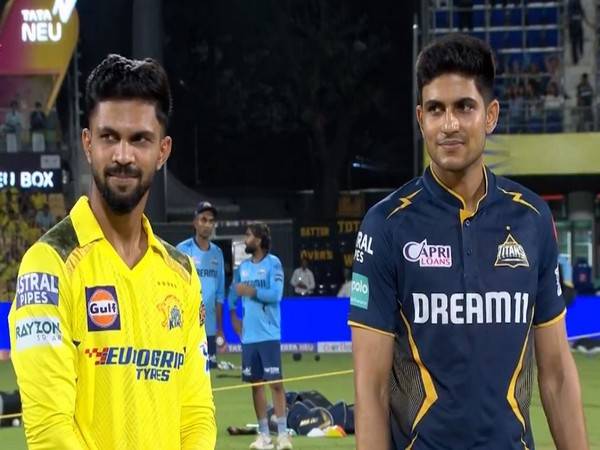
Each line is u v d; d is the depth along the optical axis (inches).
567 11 1199.6
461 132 147.9
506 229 151.9
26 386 136.6
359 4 1392.7
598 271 1154.0
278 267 435.5
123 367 141.3
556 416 157.5
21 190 1075.9
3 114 1128.2
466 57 148.3
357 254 154.8
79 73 1243.2
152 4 1197.7
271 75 1398.9
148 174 140.9
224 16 1392.7
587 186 1152.2
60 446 134.6
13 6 1051.9
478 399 149.0
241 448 433.1
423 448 150.3
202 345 151.3
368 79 1401.3
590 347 831.1
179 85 1417.3
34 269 138.9
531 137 1094.4
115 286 141.6
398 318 152.8
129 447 141.2
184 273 149.0
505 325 150.3
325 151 1381.6
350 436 459.2
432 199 151.9
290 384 663.8
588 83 1162.6
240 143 1489.9
